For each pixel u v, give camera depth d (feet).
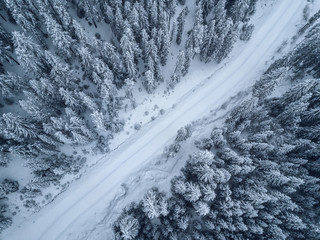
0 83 124.77
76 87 144.05
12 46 145.38
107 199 147.02
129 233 117.08
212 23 152.05
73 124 130.31
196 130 165.48
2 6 144.25
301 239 123.75
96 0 155.53
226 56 181.16
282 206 125.18
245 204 121.60
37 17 148.36
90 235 139.13
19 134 122.31
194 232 127.54
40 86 126.52
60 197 144.15
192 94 175.32
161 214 132.87
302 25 200.13
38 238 137.59
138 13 149.79
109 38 169.68
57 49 148.05
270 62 189.06
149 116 164.86
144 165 155.22
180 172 145.48
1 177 136.26
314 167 135.54
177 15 186.19
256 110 161.38
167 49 160.15
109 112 155.43
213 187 125.80
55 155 139.74
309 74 181.06
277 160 137.59
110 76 143.23
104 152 153.69
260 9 203.51
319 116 141.49
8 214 135.33
